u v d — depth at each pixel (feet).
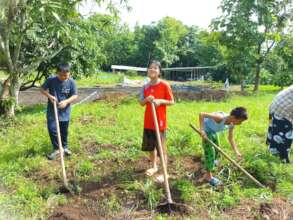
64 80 11.02
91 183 9.29
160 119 9.32
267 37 34.01
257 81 35.99
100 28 19.94
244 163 9.83
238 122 8.86
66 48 20.79
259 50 35.24
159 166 10.27
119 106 20.56
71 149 11.73
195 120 15.85
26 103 25.75
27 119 16.44
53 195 8.54
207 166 9.06
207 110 19.49
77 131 13.87
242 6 33.71
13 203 8.25
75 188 8.96
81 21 18.17
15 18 16.05
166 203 7.91
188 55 113.80
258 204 8.20
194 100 24.22
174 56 109.09
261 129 14.58
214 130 9.03
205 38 36.99
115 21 16.38
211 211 7.98
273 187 9.05
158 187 8.87
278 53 36.81
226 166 9.73
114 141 12.44
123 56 114.32
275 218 7.66
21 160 10.69
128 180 9.31
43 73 22.13
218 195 8.49
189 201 8.27
